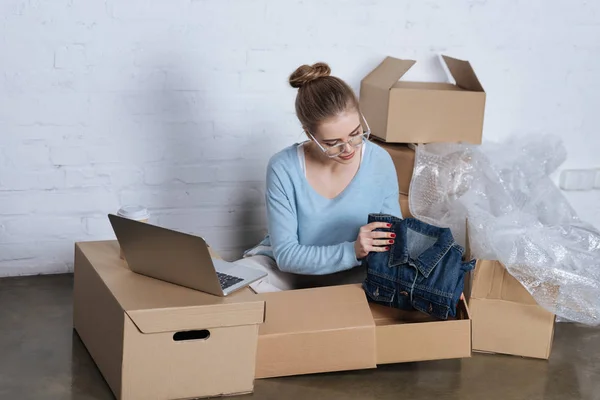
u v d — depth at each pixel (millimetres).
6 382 2402
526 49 3607
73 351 2613
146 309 2180
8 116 3080
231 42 3246
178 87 3230
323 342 2406
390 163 2871
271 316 2434
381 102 3180
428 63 3508
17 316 2854
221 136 3330
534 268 2580
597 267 2623
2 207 3164
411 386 2482
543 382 2561
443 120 3162
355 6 3355
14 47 3023
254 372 2357
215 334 2275
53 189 3199
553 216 3275
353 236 2781
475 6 3498
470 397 2439
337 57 3389
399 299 2553
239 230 3457
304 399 2367
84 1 3049
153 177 3297
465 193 2990
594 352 2801
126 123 3211
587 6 3625
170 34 3170
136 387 2229
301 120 2613
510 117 3678
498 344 2699
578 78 3705
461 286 2508
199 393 2303
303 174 2754
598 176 3832
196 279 2311
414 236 2639
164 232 2238
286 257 2705
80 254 2627
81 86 3127
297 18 3299
